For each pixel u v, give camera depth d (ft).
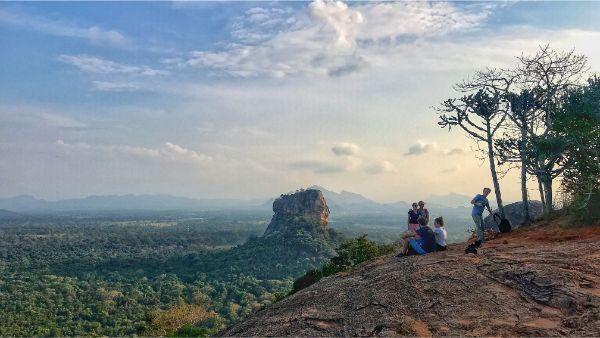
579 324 18.24
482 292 22.61
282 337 20.88
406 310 21.56
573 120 53.06
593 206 42.57
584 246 30.48
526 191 56.75
